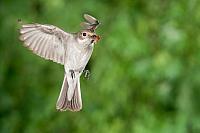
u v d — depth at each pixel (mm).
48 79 14266
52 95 14078
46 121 14164
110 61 13688
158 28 13992
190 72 13781
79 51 6844
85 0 14039
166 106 13859
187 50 13906
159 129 13609
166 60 13688
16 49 14281
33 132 14180
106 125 13758
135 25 14031
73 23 13805
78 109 7016
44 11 14062
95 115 13812
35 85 14336
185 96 13656
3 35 14211
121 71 13703
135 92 13906
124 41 13727
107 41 13711
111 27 13875
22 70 14422
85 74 6969
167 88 13773
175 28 13930
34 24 6805
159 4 14234
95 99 13812
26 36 6789
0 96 14516
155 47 13914
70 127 14031
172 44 13836
